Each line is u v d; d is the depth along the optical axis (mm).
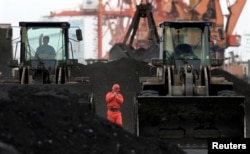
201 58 44375
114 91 44719
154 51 93375
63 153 22703
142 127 39125
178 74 43000
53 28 47562
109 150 24359
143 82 44844
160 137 39000
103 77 79438
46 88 41531
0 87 41250
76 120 25953
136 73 80375
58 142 23281
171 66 43500
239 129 38781
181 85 42094
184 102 39000
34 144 22422
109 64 83125
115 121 44594
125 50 99938
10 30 47000
